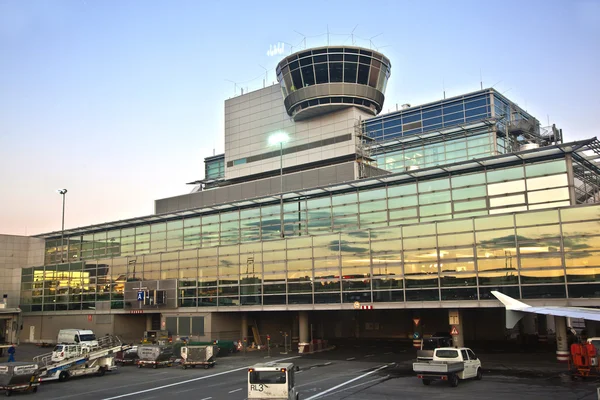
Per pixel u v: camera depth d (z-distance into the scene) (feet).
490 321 189.78
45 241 254.06
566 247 114.83
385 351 160.15
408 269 134.92
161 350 134.00
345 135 231.91
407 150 223.10
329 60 228.63
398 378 102.99
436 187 150.41
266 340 185.68
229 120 274.16
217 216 196.24
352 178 178.09
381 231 140.56
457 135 212.64
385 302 137.28
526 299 117.91
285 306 155.84
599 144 125.08
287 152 248.32
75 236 242.17
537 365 115.44
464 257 127.24
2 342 208.13
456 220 129.49
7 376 94.07
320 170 187.01
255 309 161.89
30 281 238.27
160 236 211.41
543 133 217.77
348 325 216.95
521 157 136.15
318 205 171.42
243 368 126.41
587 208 113.60
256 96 265.95
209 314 172.65
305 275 152.97
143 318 208.44
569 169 131.44
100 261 211.61
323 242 150.71
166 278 187.93
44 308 229.86
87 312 211.61
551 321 201.36
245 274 166.20
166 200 231.30
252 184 204.54
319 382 100.07
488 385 91.56
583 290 111.96
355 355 149.18
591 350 95.35
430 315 200.13
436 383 95.30
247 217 187.93
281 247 159.22
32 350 190.29
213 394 89.86
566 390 83.97
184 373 120.37
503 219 123.34
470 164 142.41
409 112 229.45
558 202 131.95
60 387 103.35
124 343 181.98
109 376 118.62
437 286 130.11
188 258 182.29
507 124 211.00
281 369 67.87
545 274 116.47
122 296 200.54
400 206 155.63
